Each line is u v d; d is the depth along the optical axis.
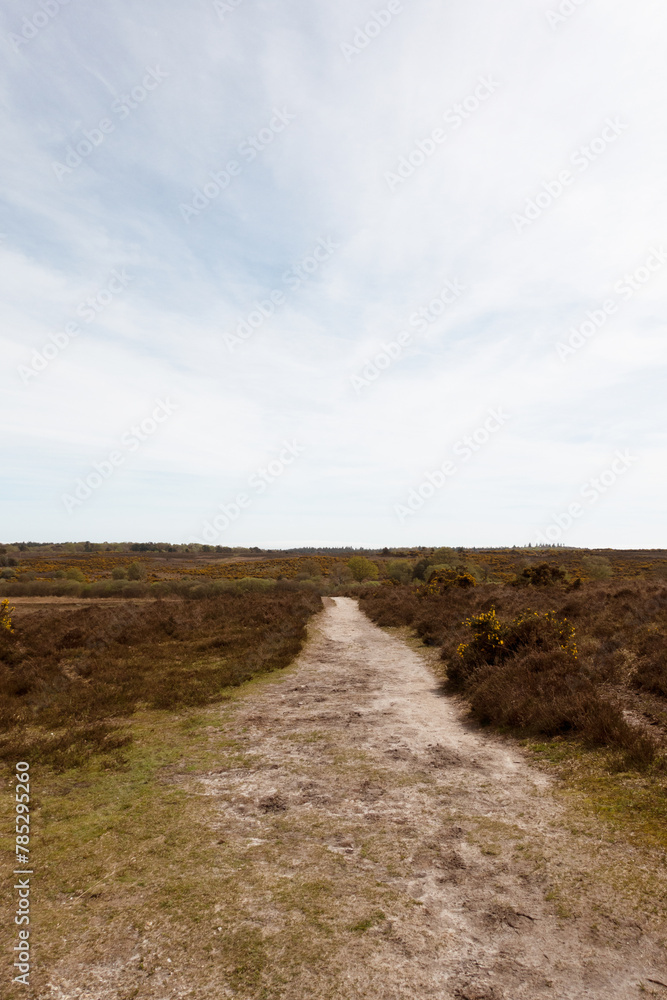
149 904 3.56
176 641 16.08
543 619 10.82
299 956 3.03
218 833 4.64
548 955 3.02
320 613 25.89
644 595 14.66
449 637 14.29
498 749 6.84
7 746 6.86
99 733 7.40
